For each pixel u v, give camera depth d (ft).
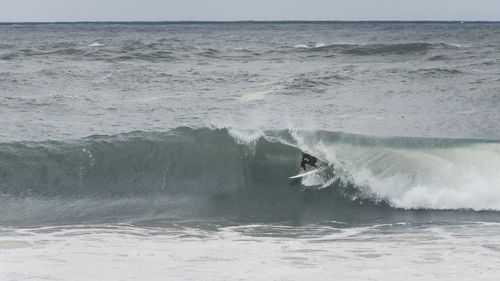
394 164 161.48
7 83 344.49
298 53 534.37
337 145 171.42
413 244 114.21
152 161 169.07
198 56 511.40
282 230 129.29
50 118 252.01
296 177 166.30
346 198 158.20
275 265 99.35
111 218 139.95
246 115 262.06
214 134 176.86
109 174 165.17
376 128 234.17
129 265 98.84
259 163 170.50
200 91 325.83
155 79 367.66
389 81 349.20
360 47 542.16
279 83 346.33
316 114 263.29
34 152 168.96
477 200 149.38
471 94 306.35
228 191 162.71
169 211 147.33
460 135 220.84
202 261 101.60
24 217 139.85
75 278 91.61
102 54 512.63
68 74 381.19
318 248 111.14
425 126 236.63
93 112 266.77
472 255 105.09
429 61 459.32
